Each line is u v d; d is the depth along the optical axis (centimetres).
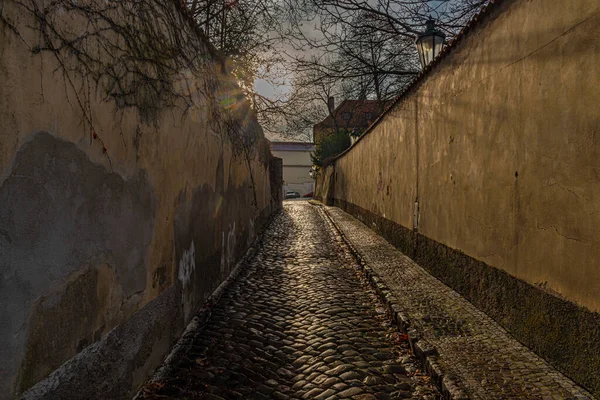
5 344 185
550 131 345
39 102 209
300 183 5903
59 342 226
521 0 388
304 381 351
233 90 757
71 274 238
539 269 363
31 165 204
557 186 336
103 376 274
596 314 289
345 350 411
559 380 317
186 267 466
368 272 712
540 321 361
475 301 509
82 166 251
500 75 435
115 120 294
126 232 312
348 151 1941
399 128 931
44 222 214
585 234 301
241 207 871
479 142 491
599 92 286
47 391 215
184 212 458
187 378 357
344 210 2089
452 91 585
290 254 959
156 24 374
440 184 643
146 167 349
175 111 422
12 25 189
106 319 280
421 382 348
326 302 576
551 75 342
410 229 839
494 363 351
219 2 933
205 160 548
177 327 432
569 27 317
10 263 189
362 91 1284
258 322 494
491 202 460
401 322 462
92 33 263
